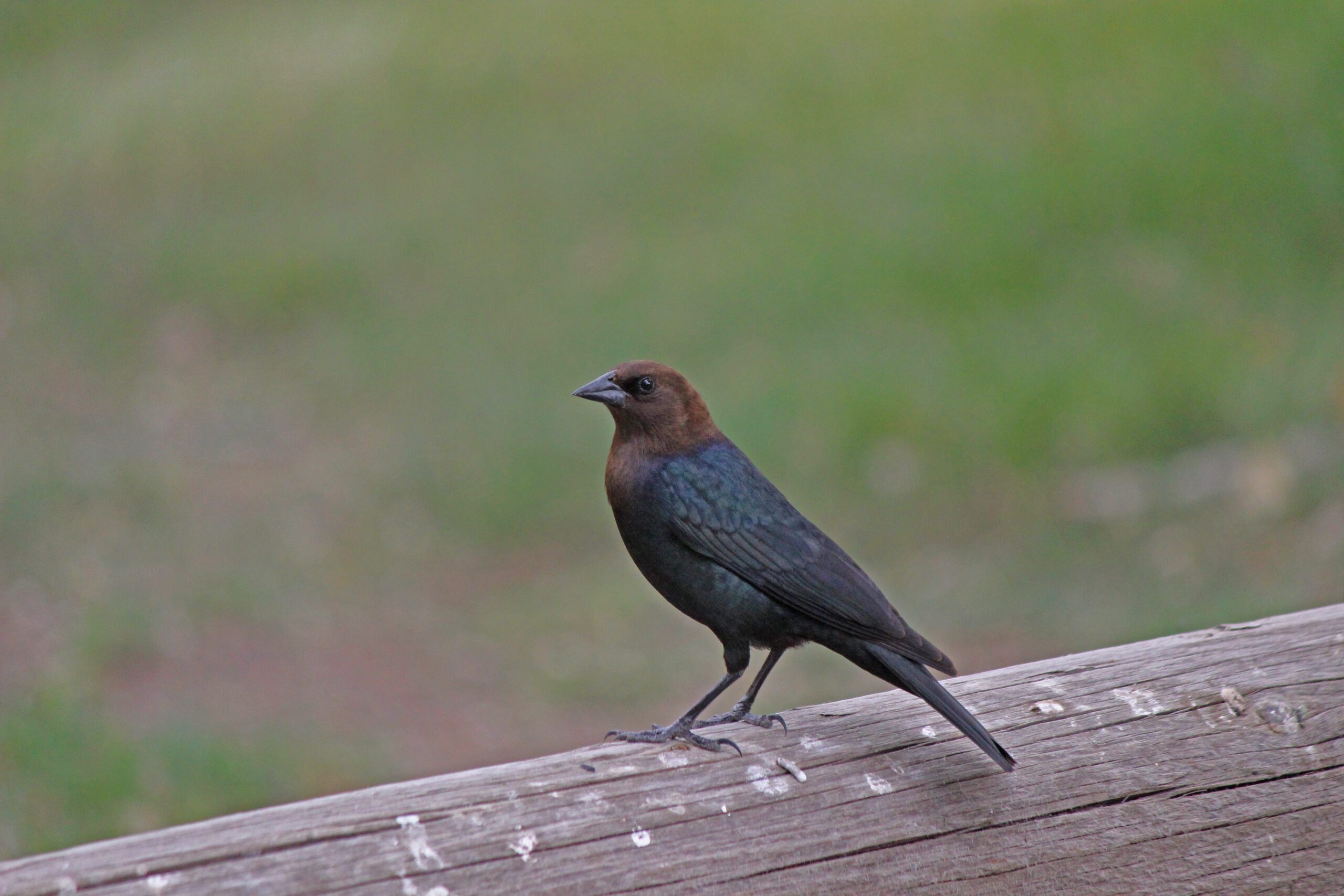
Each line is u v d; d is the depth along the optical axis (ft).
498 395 59.31
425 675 38.93
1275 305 52.65
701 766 11.28
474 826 10.31
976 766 11.70
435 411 59.36
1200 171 60.75
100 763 29.73
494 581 46.39
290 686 37.63
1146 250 57.98
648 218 72.43
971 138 69.77
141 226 83.56
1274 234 56.65
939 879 11.14
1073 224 60.39
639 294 64.85
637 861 10.53
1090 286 56.70
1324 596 37.24
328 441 57.93
